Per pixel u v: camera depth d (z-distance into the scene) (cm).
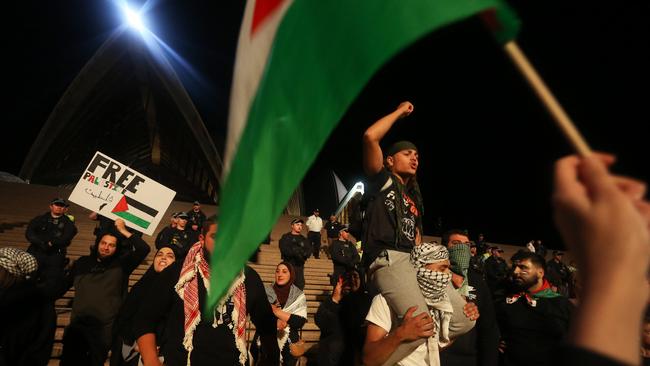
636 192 53
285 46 103
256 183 103
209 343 284
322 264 1461
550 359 54
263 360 339
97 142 5444
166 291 293
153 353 282
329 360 420
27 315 383
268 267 1248
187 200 5297
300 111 98
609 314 48
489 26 64
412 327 248
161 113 5156
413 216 285
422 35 71
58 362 652
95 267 579
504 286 468
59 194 2181
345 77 88
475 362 402
